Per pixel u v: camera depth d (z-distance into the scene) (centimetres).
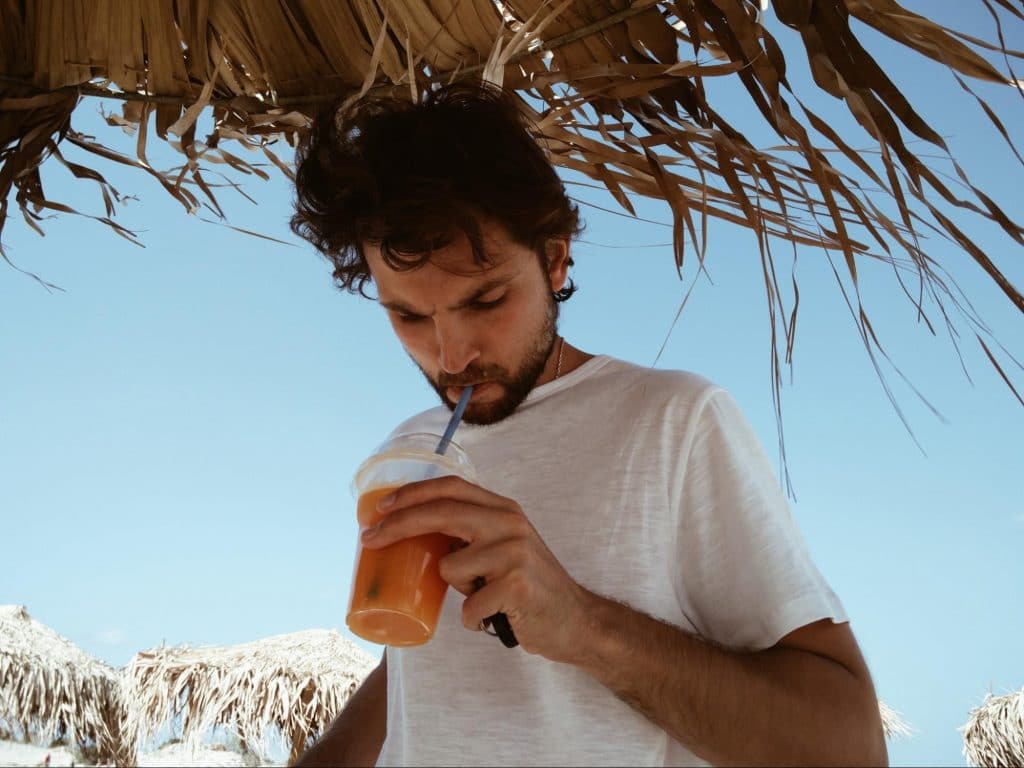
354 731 166
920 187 156
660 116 194
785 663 124
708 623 136
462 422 157
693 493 138
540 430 150
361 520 122
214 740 774
